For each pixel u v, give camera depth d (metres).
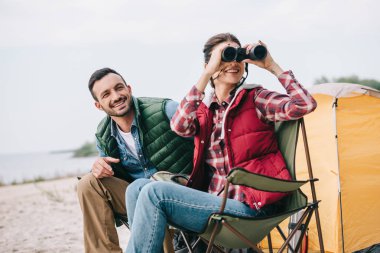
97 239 3.24
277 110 2.81
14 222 8.12
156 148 3.53
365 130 4.69
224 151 2.93
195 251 3.51
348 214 4.52
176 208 2.62
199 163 2.96
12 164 69.75
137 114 3.51
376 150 4.62
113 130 3.56
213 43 3.07
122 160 3.59
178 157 3.54
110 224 3.26
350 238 4.49
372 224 4.50
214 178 2.97
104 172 3.24
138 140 3.51
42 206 9.99
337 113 4.75
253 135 2.83
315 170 4.82
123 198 3.33
